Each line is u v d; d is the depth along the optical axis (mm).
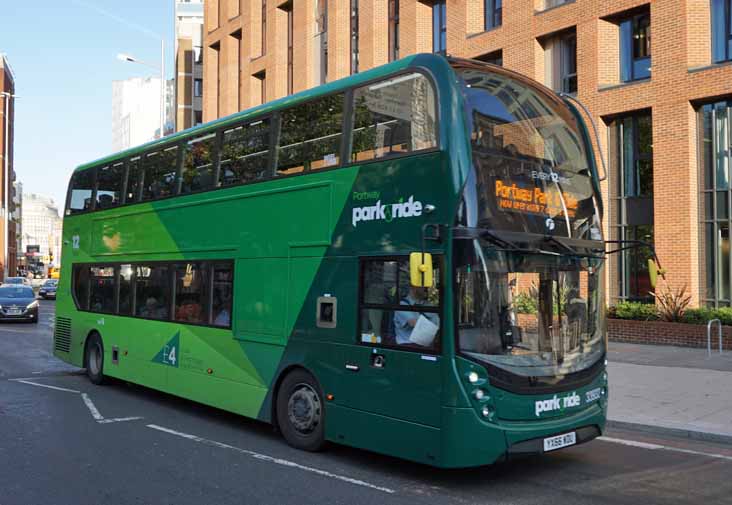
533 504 5855
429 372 6191
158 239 10758
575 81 21156
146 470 6871
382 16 27422
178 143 10477
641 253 19500
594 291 7070
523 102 6957
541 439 6258
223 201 9227
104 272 12500
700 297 18234
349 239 7211
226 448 7828
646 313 17891
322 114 7797
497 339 6141
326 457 7430
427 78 6562
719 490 6316
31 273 121375
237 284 8812
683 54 18203
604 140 20172
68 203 14203
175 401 11039
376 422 6711
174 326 10125
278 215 8219
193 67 59062
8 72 81188
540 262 6555
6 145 65625
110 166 12625
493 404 6023
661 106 18641
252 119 8891
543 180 6812
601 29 20016
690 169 18141
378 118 7078
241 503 5855
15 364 15555
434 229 6211
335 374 7238
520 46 21969
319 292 7527
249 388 8523
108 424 9133
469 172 6211
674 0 18375
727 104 17906
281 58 34062
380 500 5941
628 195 19969
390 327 6664
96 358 12586
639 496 6113
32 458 7297
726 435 8242
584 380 6699
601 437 8602
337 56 29250
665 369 13281
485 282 6141
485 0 23672
